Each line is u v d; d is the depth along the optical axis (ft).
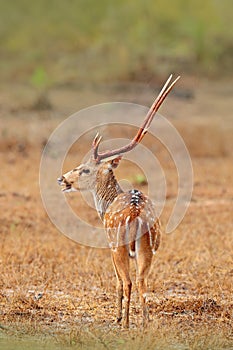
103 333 42.60
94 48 148.15
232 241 60.13
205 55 142.82
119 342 41.45
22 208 71.05
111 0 162.40
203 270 54.19
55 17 163.32
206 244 59.77
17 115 110.52
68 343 41.65
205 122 106.83
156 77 133.39
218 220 67.31
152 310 47.39
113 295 49.98
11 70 141.18
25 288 50.60
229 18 157.69
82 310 47.44
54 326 44.73
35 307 47.62
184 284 52.13
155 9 156.35
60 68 139.95
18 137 99.09
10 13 164.86
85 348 41.09
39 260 56.13
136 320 45.42
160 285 51.49
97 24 160.15
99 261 56.34
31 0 167.43
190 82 132.87
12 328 44.06
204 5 159.33
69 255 57.72
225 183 82.43
